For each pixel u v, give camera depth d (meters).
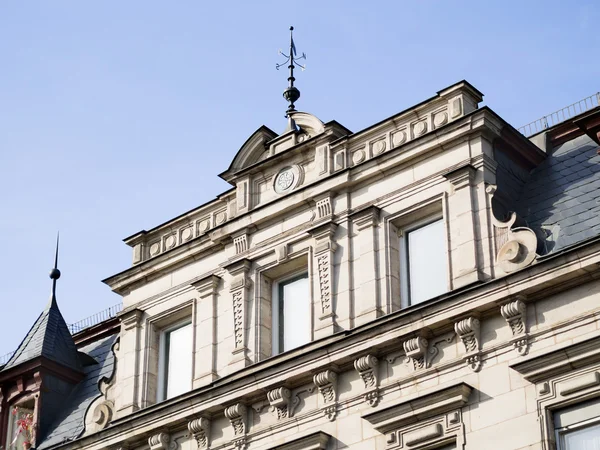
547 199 33.91
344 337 33.66
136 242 40.94
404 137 35.91
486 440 30.89
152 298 39.69
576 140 35.56
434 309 32.41
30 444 41.25
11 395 42.69
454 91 35.22
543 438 30.02
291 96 40.19
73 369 42.69
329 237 35.88
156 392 38.81
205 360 37.38
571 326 30.69
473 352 31.80
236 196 38.81
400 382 32.78
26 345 43.31
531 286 31.17
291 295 36.84
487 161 34.12
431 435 31.67
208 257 38.91
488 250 32.91
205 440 35.94
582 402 30.03
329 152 37.06
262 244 37.34
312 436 33.53
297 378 34.47
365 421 33.03
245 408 35.41
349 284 35.09
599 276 30.62
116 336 43.59
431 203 34.53
